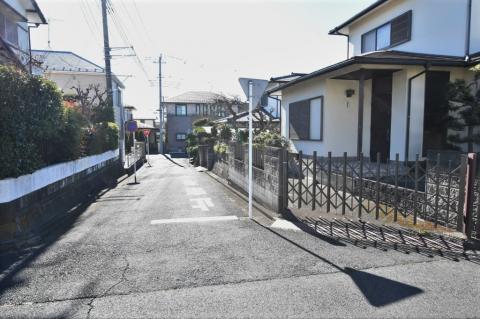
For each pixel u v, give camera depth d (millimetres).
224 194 8648
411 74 7875
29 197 5027
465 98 7086
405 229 4539
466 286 2938
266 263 3529
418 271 3262
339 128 9664
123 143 17141
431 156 7094
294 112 11633
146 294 2871
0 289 3004
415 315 2490
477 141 7312
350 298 2754
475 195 3953
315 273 3256
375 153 9383
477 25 8422
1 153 4324
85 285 3057
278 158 5676
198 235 4621
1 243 4184
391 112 8484
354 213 5430
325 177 6688
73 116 7301
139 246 4168
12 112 4480
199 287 2992
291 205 6078
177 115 38625
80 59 22172
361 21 12406
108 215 6141
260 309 2604
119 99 23312
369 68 7793
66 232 4918
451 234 4148
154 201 7688
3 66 4699
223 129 15836
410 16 10062
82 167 8156
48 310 2625
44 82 5309
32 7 12367
